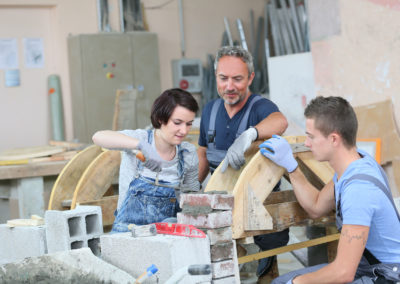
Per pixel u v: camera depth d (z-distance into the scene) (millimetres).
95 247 2873
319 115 2203
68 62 7590
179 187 2742
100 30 7676
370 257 2199
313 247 3535
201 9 8445
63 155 4641
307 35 7203
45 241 2932
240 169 2848
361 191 2068
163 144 2697
